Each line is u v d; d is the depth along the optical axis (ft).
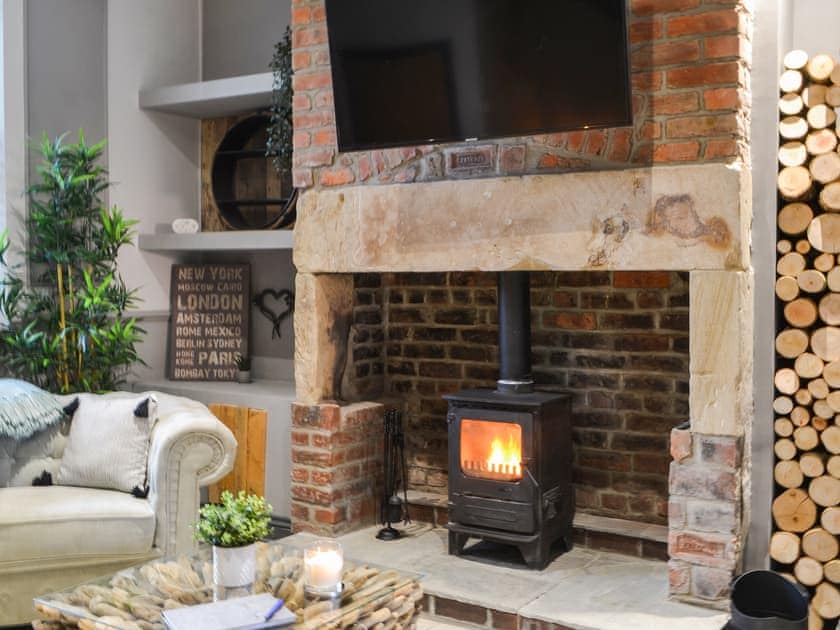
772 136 10.89
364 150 12.41
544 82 10.84
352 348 14.49
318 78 13.30
